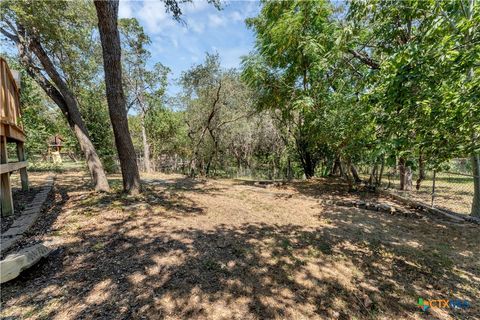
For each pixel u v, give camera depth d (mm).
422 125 2148
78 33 5637
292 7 6930
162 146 18016
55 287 2072
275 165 16375
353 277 2525
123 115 4922
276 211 4984
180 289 2127
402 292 2307
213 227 3686
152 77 13734
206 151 14398
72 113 5422
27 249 2395
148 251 2744
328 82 6781
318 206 5586
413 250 3256
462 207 5484
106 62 4566
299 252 3023
